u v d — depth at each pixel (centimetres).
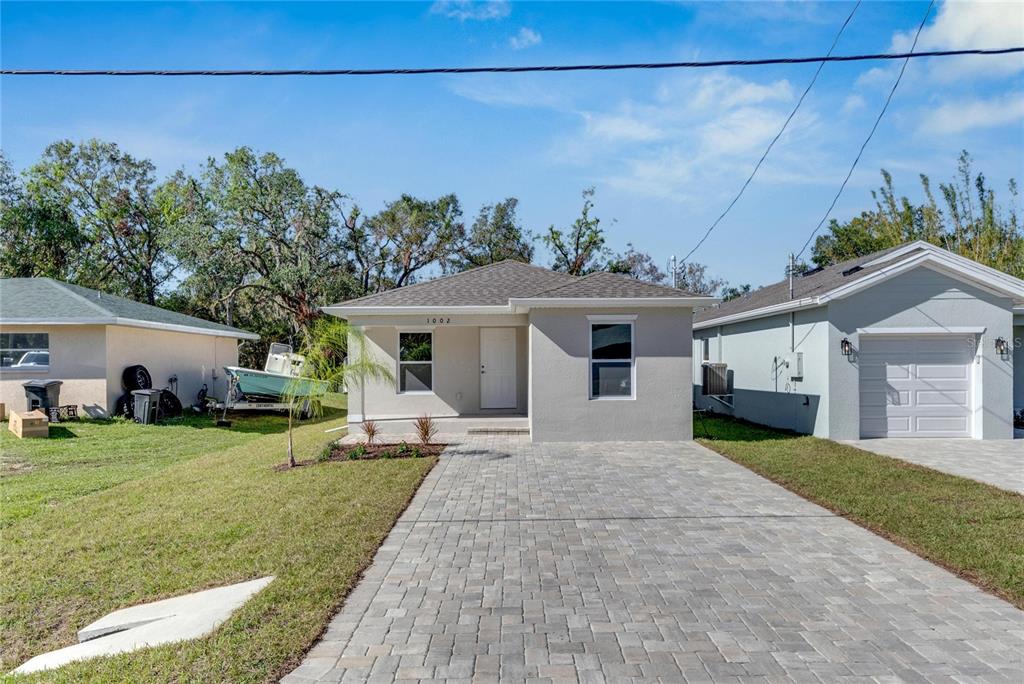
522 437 1320
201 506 755
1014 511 701
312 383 1080
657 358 1262
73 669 373
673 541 612
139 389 1691
